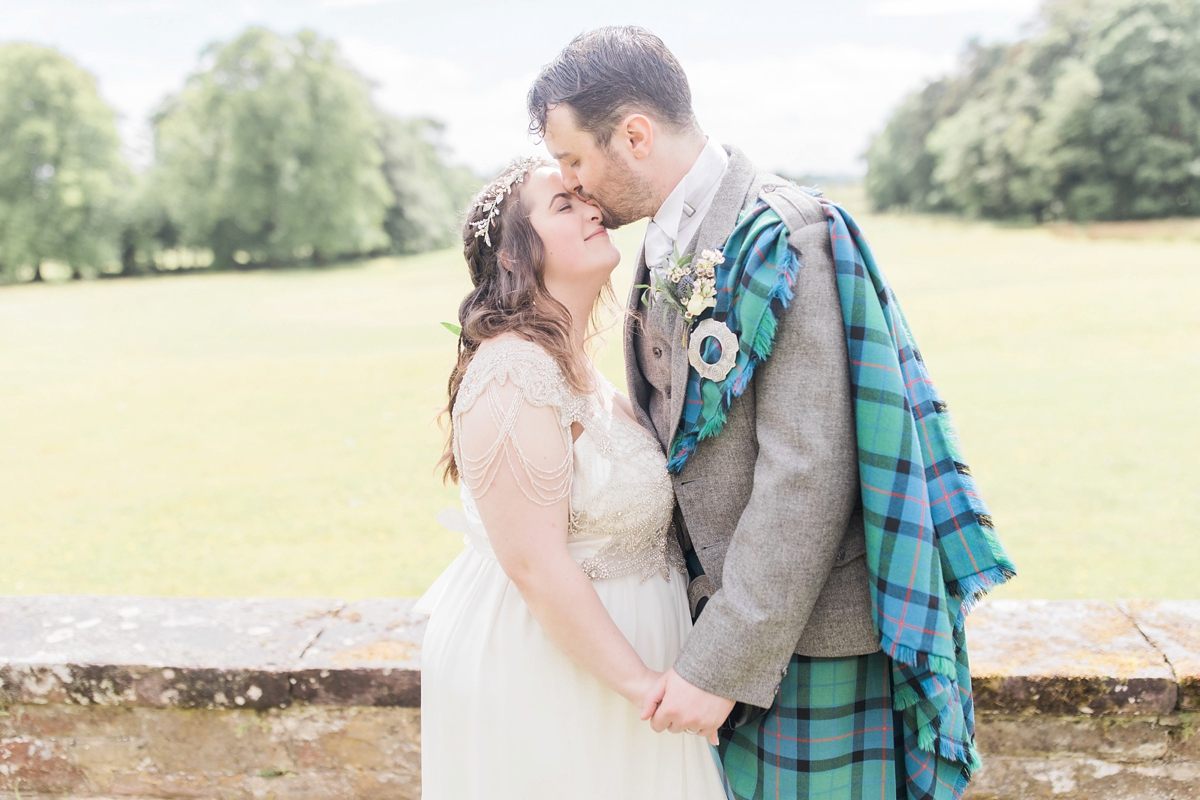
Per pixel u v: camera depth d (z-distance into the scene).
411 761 1.72
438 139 64.81
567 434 1.29
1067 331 12.69
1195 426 7.32
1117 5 38.84
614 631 1.27
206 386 11.89
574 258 1.38
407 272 38.16
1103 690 1.56
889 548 1.18
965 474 1.27
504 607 1.40
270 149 46.75
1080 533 4.71
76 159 44.16
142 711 1.74
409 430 8.48
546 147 1.36
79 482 7.02
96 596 1.99
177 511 6.00
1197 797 1.61
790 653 1.21
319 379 11.95
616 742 1.35
